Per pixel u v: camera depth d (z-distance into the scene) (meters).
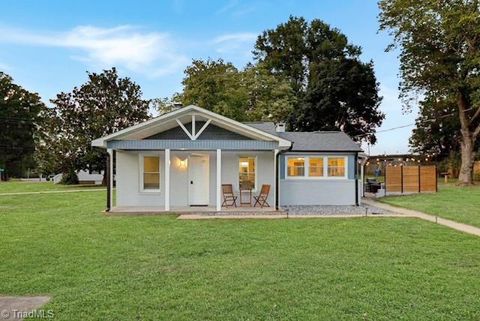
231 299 5.10
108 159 14.48
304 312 4.65
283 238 9.32
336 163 17.78
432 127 39.44
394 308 4.80
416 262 7.01
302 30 48.25
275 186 14.71
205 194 16.17
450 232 10.06
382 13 29.42
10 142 51.34
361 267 6.65
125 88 35.09
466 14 25.11
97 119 32.75
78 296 5.26
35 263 7.04
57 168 32.59
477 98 25.66
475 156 33.34
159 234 9.90
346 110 40.81
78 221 12.27
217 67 36.16
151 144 14.20
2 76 51.38
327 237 9.43
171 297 5.19
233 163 16.23
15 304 5.01
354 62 39.66
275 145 14.24
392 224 11.38
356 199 17.53
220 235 9.73
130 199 15.97
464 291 5.42
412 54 29.27
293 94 40.72
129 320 4.45
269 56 48.19
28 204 18.23
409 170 24.05
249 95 37.09
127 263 7.02
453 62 27.95
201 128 15.03
